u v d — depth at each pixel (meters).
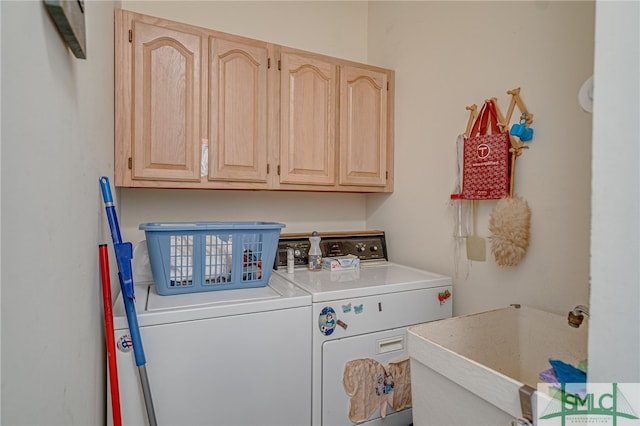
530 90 1.41
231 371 1.25
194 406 1.20
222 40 1.65
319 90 1.90
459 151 1.64
